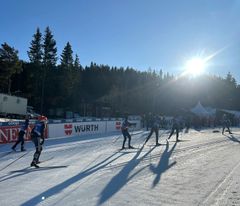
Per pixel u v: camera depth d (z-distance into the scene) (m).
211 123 52.09
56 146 19.08
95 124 30.09
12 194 8.36
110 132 31.34
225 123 33.88
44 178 10.30
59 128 25.48
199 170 12.15
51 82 76.62
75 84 84.88
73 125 27.02
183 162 13.93
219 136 29.56
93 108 90.81
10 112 51.06
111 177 10.56
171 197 8.27
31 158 14.52
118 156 15.27
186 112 50.41
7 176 10.56
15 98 52.22
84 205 7.47
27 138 21.73
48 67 74.69
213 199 8.16
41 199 7.91
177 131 23.50
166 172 11.57
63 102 81.38
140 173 11.29
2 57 74.00
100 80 117.94
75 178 10.35
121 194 8.48
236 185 9.77
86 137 25.38
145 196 8.33
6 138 20.33
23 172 11.26
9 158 14.53
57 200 7.84
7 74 74.25
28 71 75.94
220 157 15.93
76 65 85.56
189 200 8.02
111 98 99.38
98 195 8.36
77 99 89.06
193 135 30.11
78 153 16.19
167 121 43.19
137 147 19.05
